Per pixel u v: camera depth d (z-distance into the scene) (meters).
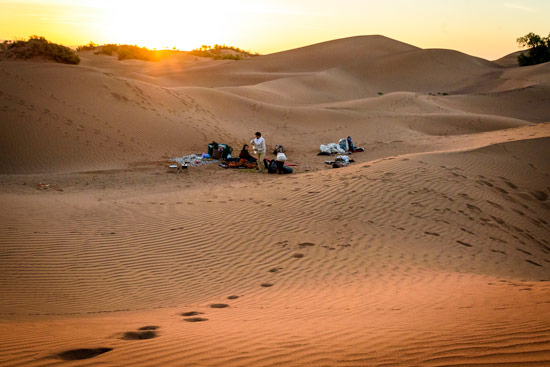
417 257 9.56
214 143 24.09
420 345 4.04
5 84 27.23
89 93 29.34
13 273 7.99
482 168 16.70
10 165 20.91
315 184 14.45
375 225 11.26
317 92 74.06
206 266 8.86
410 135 34.16
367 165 16.45
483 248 10.68
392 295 6.80
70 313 6.27
